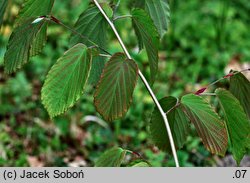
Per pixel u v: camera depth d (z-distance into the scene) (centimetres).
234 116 81
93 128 209
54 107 72
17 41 77
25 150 194
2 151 189
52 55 255
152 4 91
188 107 79
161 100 86
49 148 195
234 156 82
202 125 77
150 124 87
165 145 88
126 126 212
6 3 79
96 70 91
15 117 213
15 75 244
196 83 257
